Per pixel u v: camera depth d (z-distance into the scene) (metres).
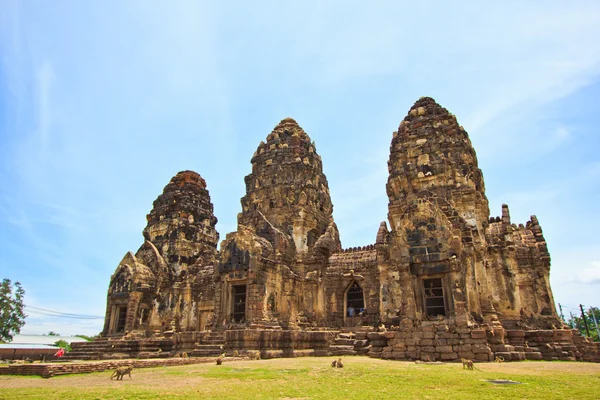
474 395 10.97
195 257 47.00
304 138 45.97
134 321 40.00
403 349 23.80
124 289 41.59
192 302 42.00
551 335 26.02
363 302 38.72
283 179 42.00
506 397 10.62
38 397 11.43
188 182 51.22
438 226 26.12
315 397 10.91
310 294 35.97
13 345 54.28
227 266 33.09
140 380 15.34
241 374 16.38
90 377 17.22
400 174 34.53
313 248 39.06
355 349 28.33
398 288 31.67
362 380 14.17
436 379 14.13
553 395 10.82
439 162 33.22
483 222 32.03
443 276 25.45
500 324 26.17
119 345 36.12
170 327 40.19
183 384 13.74
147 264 44.22
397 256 26.73
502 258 30.98
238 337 27.84
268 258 33.53
